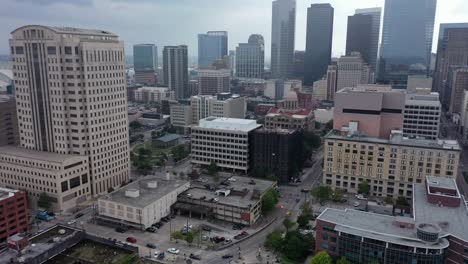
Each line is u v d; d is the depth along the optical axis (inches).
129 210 7583.7
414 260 5511.8
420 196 7308.1
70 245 6067.9
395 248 5600.4
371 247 5777.6
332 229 6181.1
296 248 6427.2
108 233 7450.8
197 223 7844.5
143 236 7313.0
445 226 5954.7
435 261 5467.5
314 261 5600.4
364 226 6077.8
